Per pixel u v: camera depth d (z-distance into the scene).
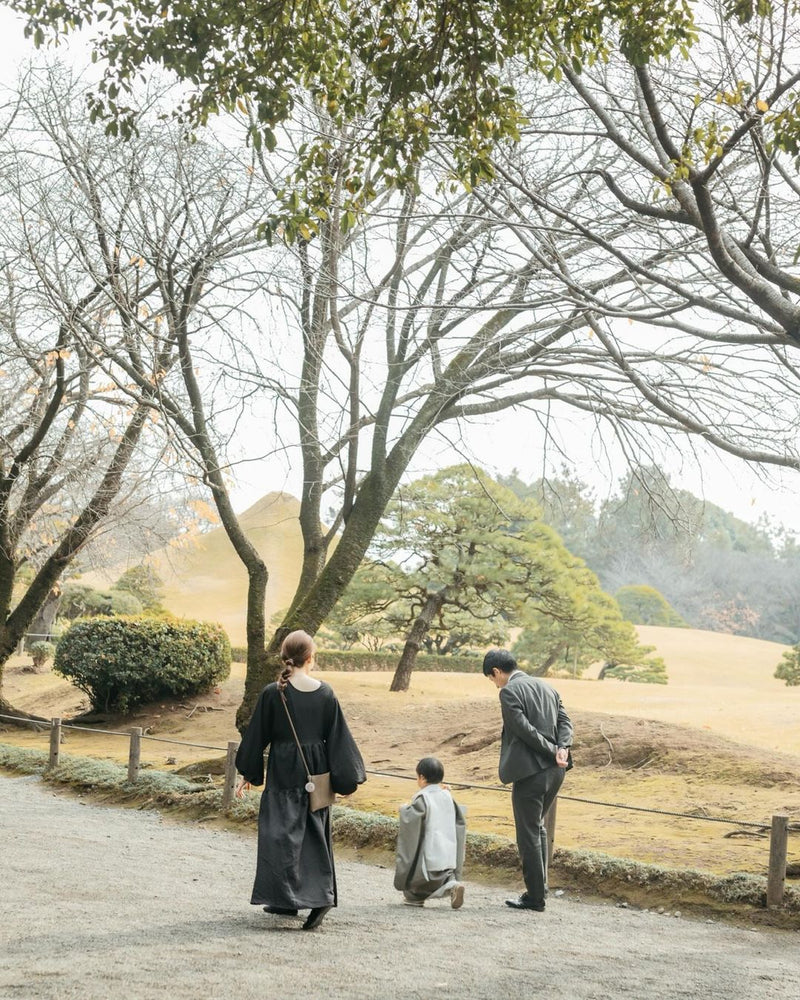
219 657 22.14
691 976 5.44
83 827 10.04
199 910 6.24
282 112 7.50
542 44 7.40
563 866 8.24
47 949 4.89
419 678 29.75
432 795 7.31
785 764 12.36
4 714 20.73
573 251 10.95
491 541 25.05
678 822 10.14
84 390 18.67
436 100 7.61
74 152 14.23
